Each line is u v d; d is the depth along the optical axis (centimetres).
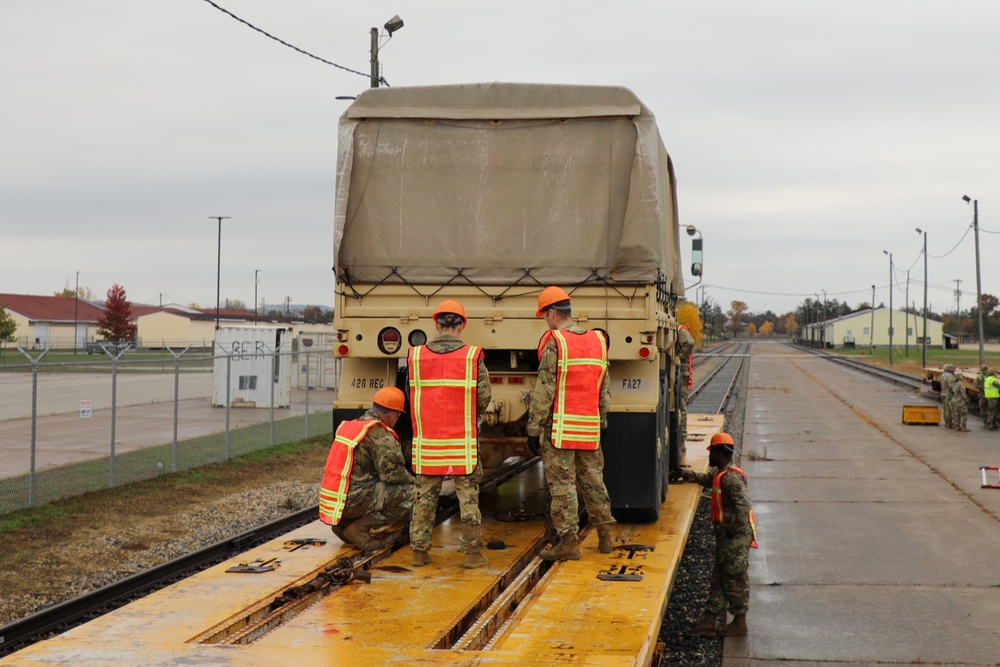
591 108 824
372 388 847
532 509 947
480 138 838
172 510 1341
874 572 1016
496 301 825
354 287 836
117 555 1077
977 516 1333
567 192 826
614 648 483
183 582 620
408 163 841
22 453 1822
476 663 454
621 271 816
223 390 2856
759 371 6178
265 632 542
